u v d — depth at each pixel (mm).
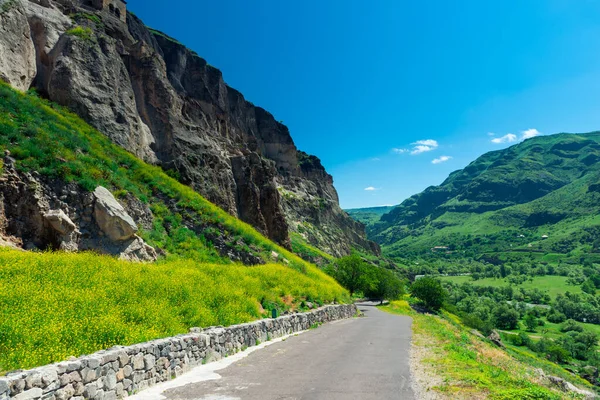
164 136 39156
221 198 40844
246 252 28672
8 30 28422
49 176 18547
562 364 71688
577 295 142875
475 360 14070
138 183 26703
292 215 89125
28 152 18703
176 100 43344
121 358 8289
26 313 9406
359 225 143250
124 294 13391
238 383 9531
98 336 9508
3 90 22641
